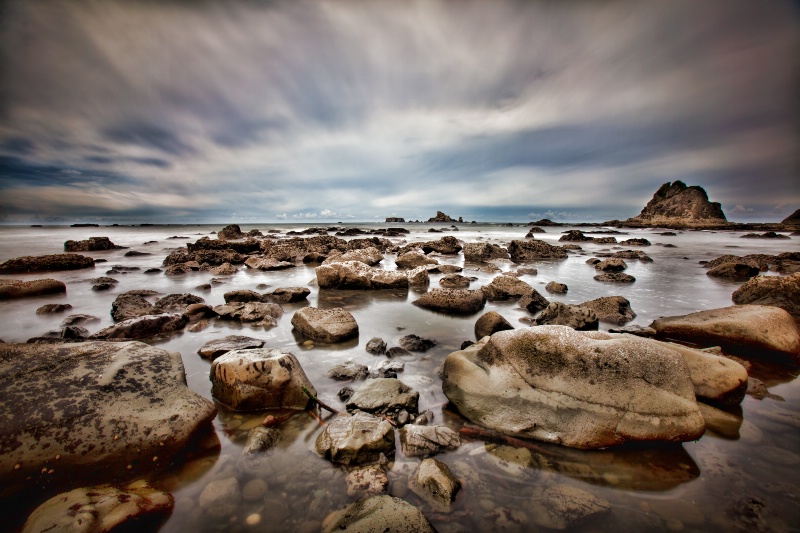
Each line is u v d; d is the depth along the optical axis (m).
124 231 55.84
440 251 24.66
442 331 6.98
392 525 2.35
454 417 3.93
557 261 19.67
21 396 3.24
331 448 3.17
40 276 13.63
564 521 2.56
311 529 2.47
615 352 3.78
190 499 2.72
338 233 46.97
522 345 4.20
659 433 3.37
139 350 4.11
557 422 3.59
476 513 2.63
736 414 3.87
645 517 2.60
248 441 3.39
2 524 2.57
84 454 2.98
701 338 5.96
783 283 7.91
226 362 4.10
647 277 13.84
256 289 11.21
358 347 6.05
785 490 2.84
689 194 70.62
